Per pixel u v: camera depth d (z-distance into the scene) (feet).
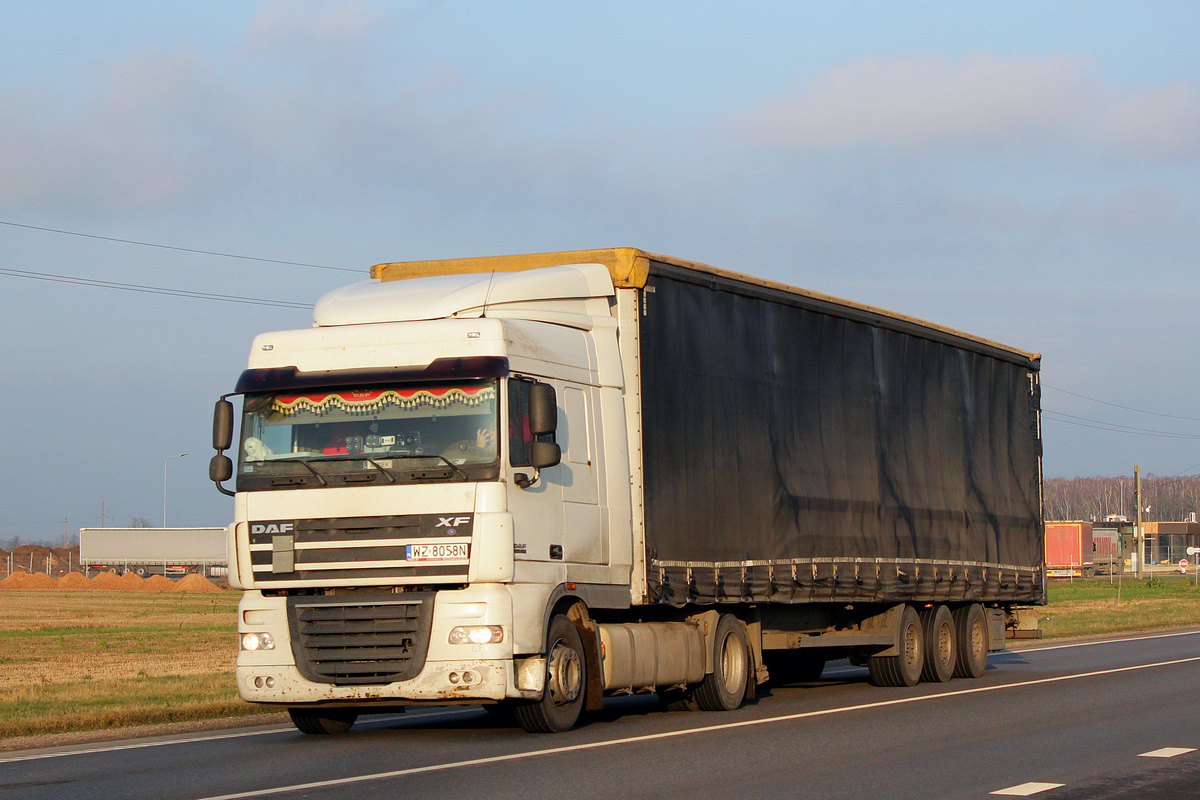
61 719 56.03
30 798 35.68
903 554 72.59
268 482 48.24
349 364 48.62
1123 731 49.24
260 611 48.11
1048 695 65.31
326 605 47.32
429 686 46.09
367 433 47.75
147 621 180.86
